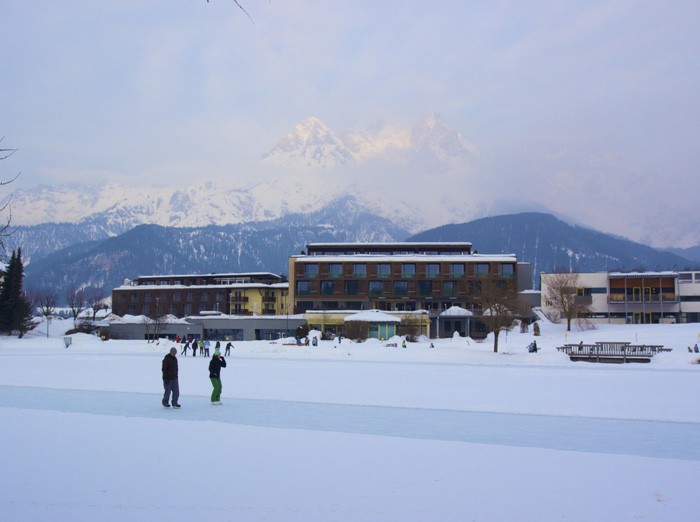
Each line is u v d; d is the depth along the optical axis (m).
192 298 162.38
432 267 132.62
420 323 117.38
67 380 45.91
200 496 15.64
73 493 15.83
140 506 14.84
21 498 15.38
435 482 17.06
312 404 33.03
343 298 132.62
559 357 71.94
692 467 19.03
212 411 29.94
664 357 69.88
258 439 22.81
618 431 25.53
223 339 123.62
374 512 14.52
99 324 136.00
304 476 17.59
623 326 107.25
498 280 128.62
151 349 97.94
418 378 49.44
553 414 30.16
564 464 19.31
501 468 18.75
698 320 127.75
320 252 149.12
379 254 142.25
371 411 30.64
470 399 35.91
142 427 25.00
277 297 162.38
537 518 14.19
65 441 22.05
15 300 118.56
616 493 16.14
